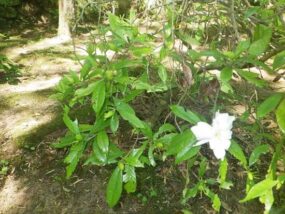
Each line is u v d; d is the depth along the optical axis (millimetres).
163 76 1291
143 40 1357
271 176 1054
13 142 2770
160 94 2502
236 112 2428
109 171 2521
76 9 4836
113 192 1191
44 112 3084
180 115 1099
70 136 1293
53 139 2783
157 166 2521
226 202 2287
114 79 1218
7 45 4652
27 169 2598
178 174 2445
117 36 1351
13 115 3070
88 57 1342
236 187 2359
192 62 1489
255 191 1010
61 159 2637
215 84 1865
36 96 3361
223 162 1025
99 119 1230
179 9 1626
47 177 2535
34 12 5594
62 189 2455
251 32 1562
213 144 968
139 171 2496
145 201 2365
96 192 2420
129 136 2533
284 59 1104
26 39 4914
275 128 2160
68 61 4195
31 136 2807
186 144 1026
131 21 1508
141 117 2477
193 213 2264
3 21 5305
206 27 1821
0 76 3785
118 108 1212
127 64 1257
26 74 3873
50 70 3979
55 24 5566
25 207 2383
